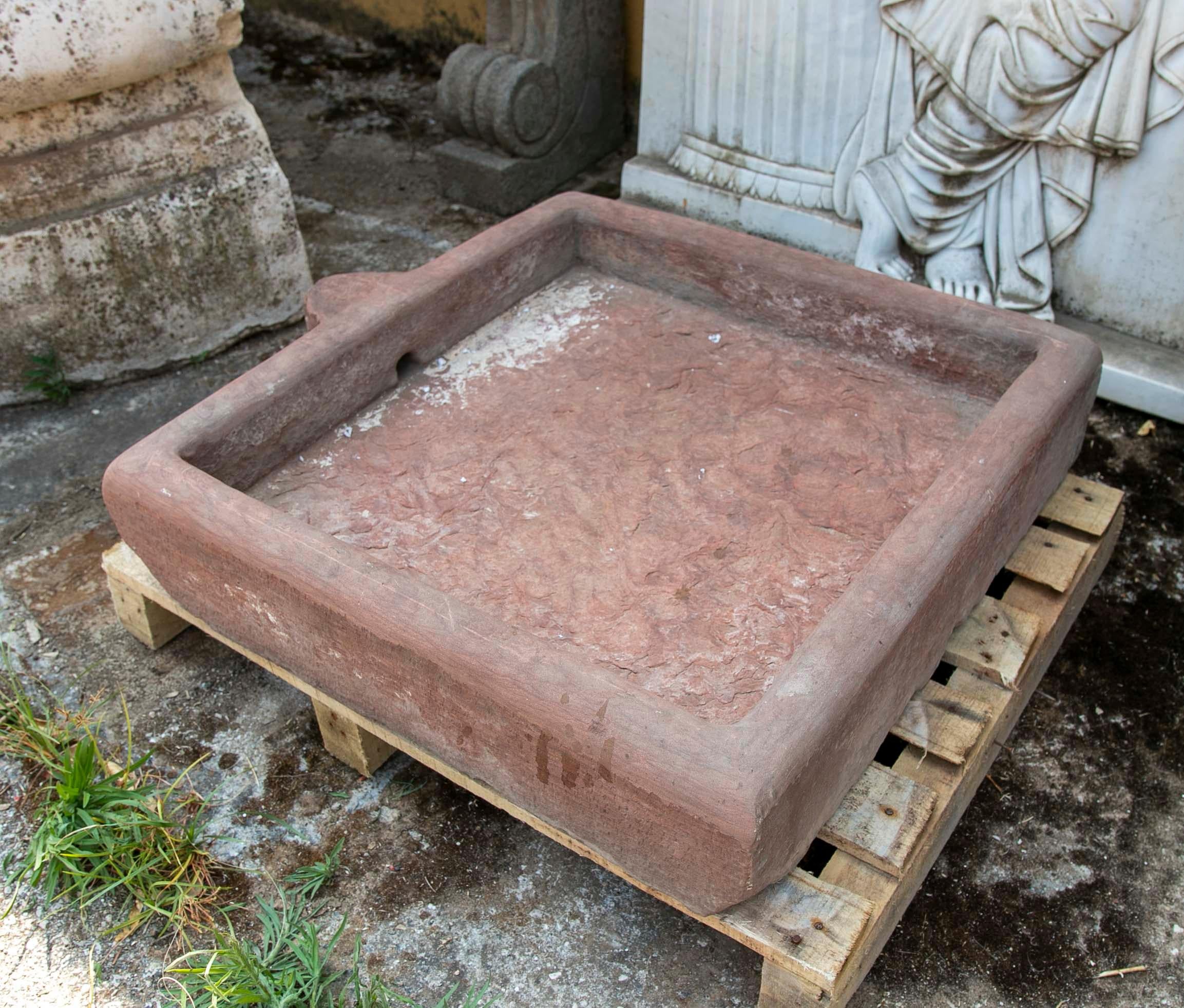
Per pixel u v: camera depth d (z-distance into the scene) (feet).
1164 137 9.17
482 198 13.08
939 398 7.87
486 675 5.33
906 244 10.65
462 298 8.29
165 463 6.51
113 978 6.17
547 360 8.36
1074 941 6.33
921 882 6.36
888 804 5.88
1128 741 7.36
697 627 6.29
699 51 11.14
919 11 9.65
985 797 7.05
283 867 6.68
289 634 6.32
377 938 6.32
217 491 6.30
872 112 10.36
